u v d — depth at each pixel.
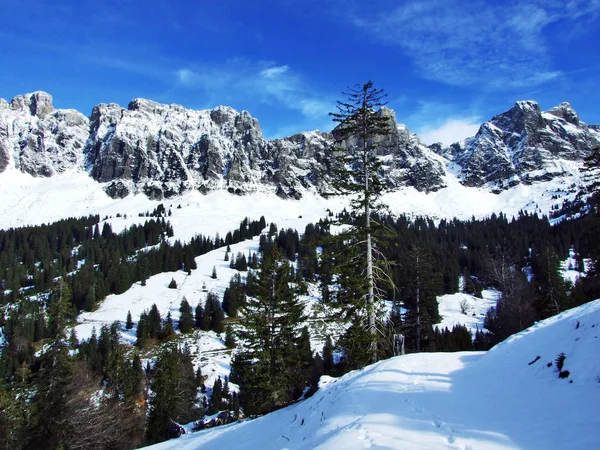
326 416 12.28
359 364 21.86
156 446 19.66
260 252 152.38
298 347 31.20
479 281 106.19
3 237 168.88
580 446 7.31
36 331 86.44
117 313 100.06
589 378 9.46
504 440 8.17
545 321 15.01
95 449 28.02
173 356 40.19
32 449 27.08
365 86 23.06
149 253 142.62
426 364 14.53
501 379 11.57
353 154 23.12
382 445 8.55
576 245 114.56
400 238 134.25
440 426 9.31
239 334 31.05
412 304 43.41
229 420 32.06
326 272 23.52
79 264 146.38
